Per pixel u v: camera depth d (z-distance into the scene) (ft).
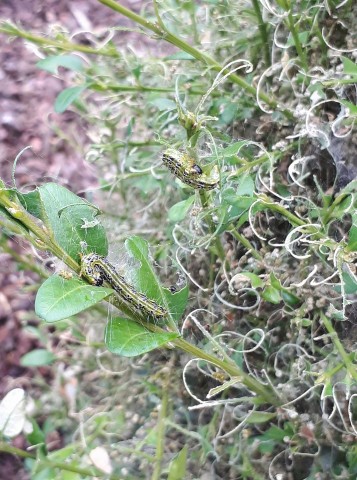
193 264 0.81
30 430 0.64
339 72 0.67
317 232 0.58
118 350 0.44
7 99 1.23
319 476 0.65
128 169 0.95
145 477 0.74
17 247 1.01
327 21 0.73
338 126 0.67
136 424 0.80
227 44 0.81
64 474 0.60
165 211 0.88
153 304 0.47
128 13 0.59
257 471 0.71
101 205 1.00
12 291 1.03
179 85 0.80
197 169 0.51
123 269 0.54
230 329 0.75
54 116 1.19
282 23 0.75
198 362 0.67
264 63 0.79
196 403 0.78
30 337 1.00
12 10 1.34
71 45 0.74
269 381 0.64
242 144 0.58
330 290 0.66
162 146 0.83
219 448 0.72
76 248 0.46
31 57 1.27
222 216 0.57
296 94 0.71
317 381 0.55
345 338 0.67
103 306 0.77
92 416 0.80
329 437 0.64
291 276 0.69
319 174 0.72
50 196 0.46
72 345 0.95
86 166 1.12
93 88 0.74
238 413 0.74
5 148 1.17
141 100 0.90
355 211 0.57
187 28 0.85
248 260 0.71
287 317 0.72
